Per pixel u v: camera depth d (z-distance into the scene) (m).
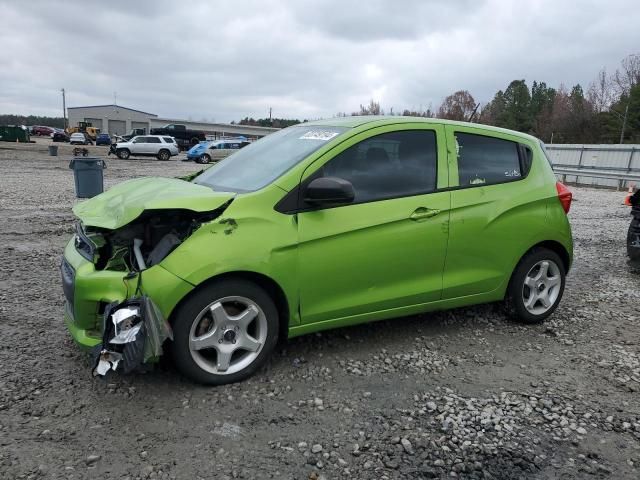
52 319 4.93
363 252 4.05
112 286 3.49
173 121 119.31
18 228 9.48
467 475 2.91
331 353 4.37
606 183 24.62
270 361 4.16
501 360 4.40
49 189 16.14
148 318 3.24
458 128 4.70
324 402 3.60
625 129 57.53
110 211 3.76
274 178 3.93
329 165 4.01
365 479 2.84
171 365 3.98
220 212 3.64
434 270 4.46
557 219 5.14
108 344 3.25
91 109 115.56
